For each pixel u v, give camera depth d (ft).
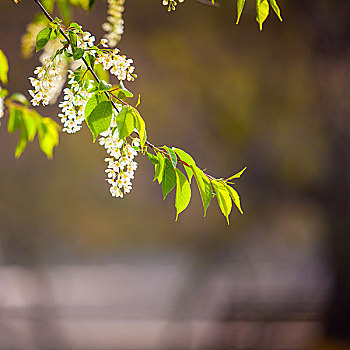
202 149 39.04
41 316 44.86
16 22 36.78
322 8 33.58
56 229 53.36
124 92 5.59
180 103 38.93
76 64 6.52
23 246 52.39
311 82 35.37
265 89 36.52
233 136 37.37
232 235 41.19
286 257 47.96
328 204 35.32
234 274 41.73
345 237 34.86
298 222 38.65
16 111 9.13
